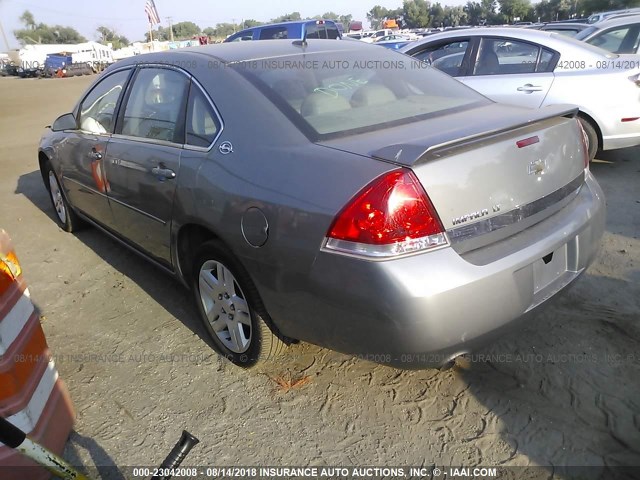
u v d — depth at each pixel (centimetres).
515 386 262
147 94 336
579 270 256
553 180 245
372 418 250
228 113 270
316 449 235
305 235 214
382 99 288
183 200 279
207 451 237
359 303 204
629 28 749
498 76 586
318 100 270
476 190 212
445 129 237
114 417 260
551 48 562
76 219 493
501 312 213
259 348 267
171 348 312
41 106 1830
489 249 216
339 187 209
